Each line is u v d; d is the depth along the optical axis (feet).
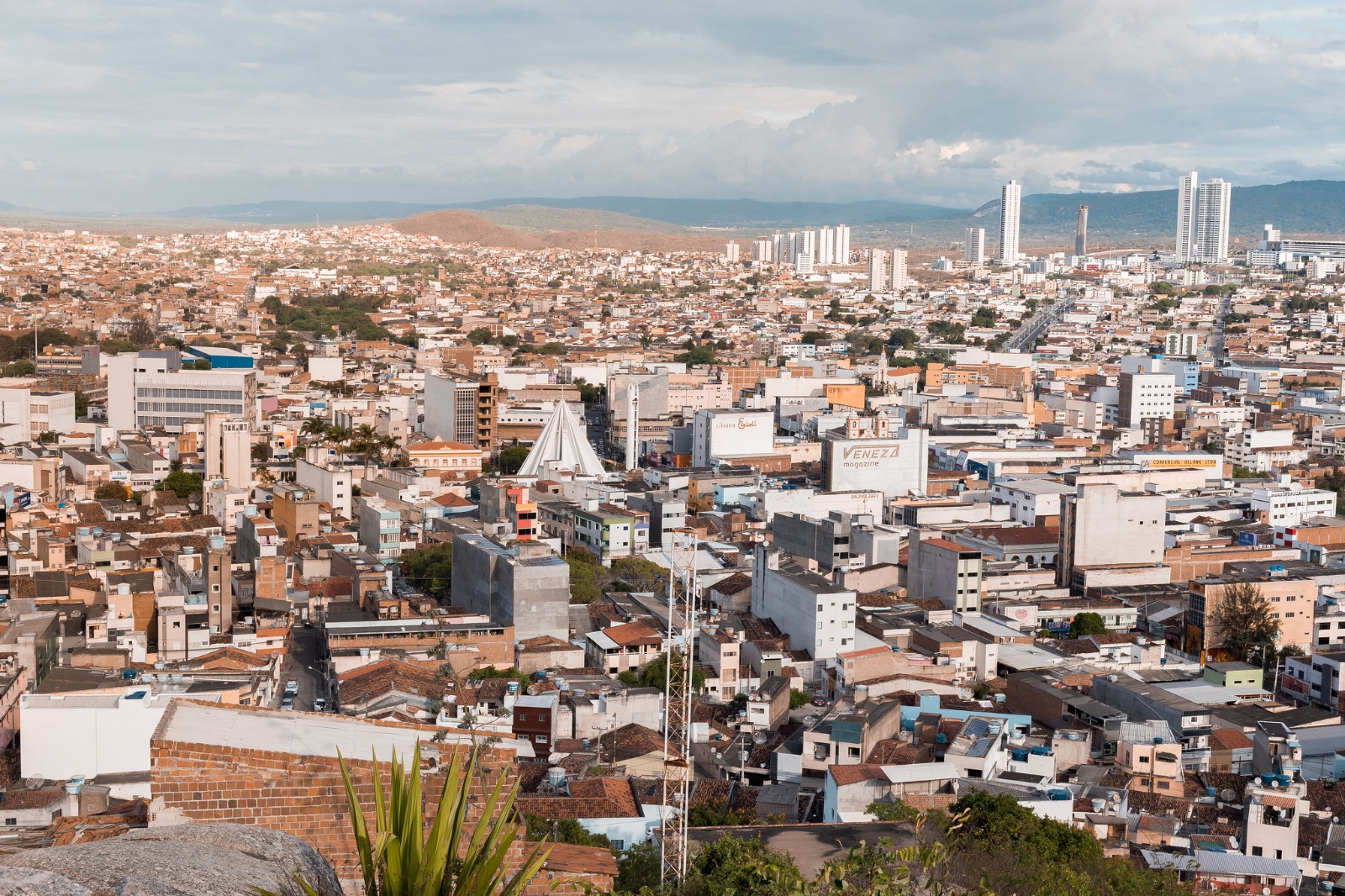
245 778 171.63
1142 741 551.18
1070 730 557.74
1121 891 315.99
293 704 590.96
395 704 547.90
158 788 170.09
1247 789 501.97
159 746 170.40
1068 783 506.07
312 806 172.65
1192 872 418.31
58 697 497.46
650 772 505.66
